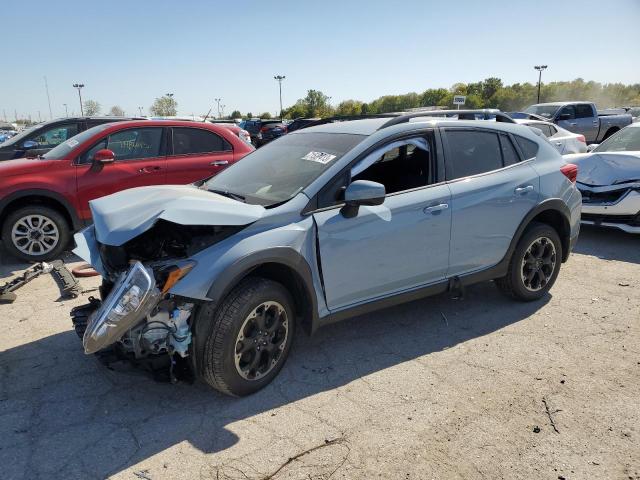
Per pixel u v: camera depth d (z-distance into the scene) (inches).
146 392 131.5
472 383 135.0
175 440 112.2
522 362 145.9
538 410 122.6
